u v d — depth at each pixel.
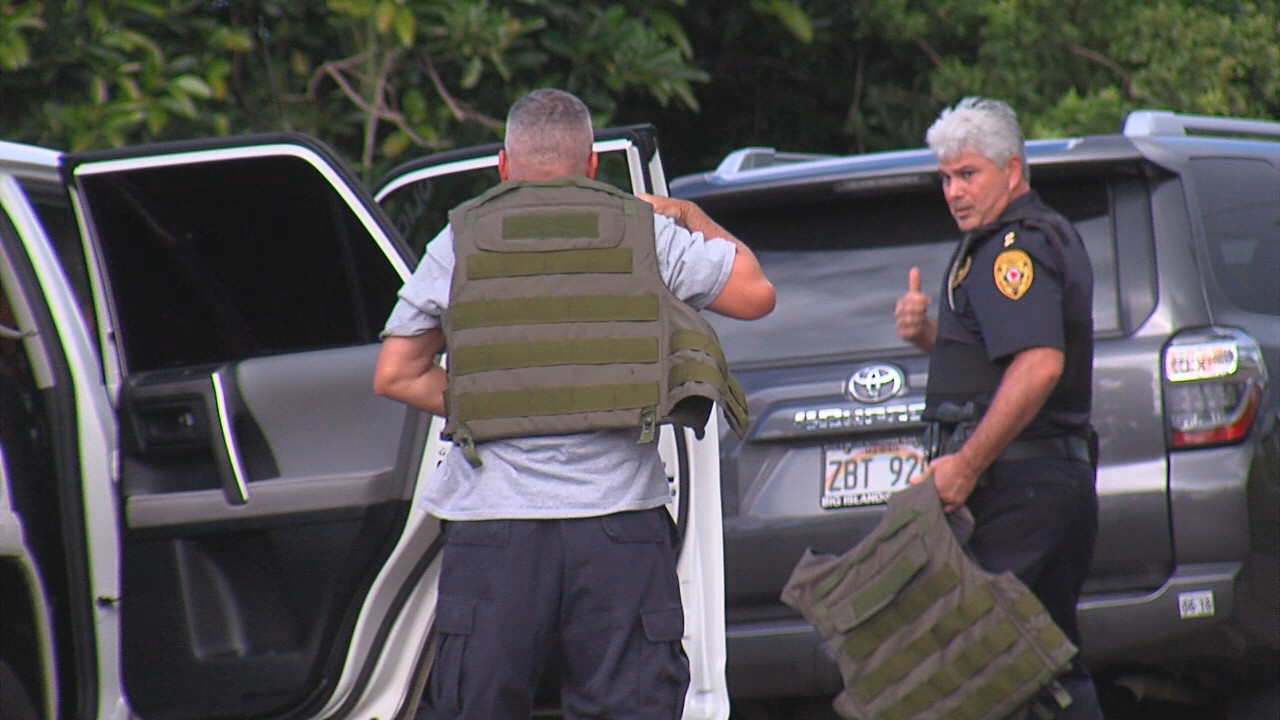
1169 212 16.83
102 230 13.50
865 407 16.55
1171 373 16.22
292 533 13.06
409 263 13.12
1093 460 14.41
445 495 12.12
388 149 29.83
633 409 11.68
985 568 13.90
